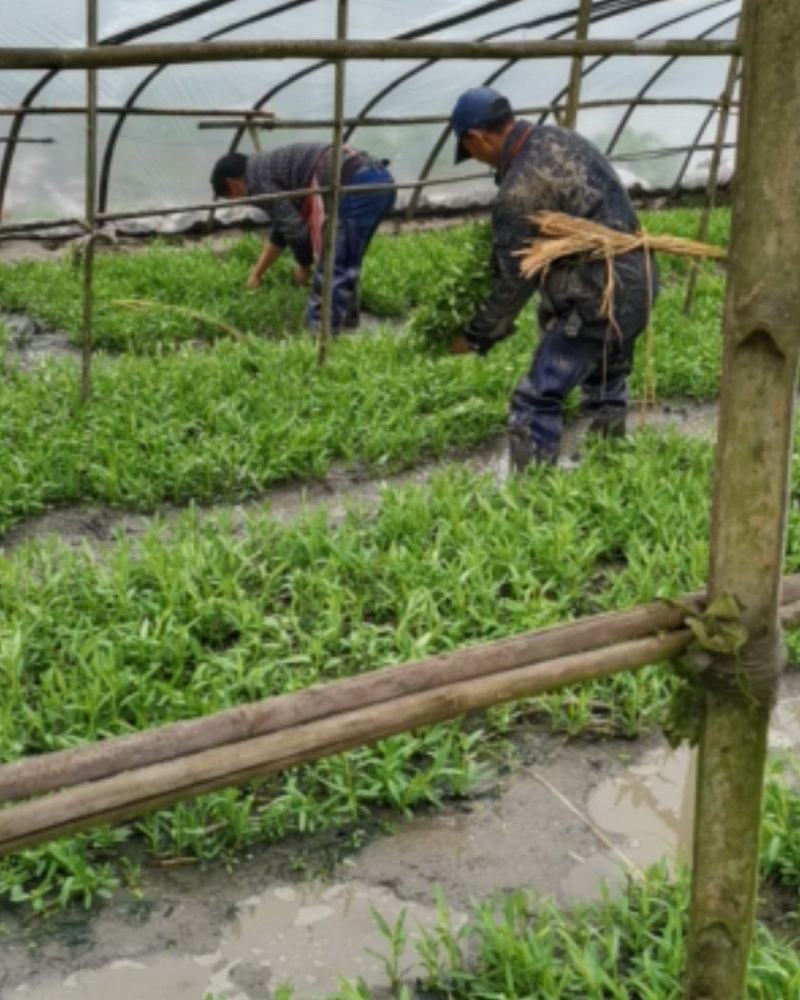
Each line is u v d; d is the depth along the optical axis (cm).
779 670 194
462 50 451
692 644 193
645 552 520
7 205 1216
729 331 179
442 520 547
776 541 187
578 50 476
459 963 321
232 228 1316
